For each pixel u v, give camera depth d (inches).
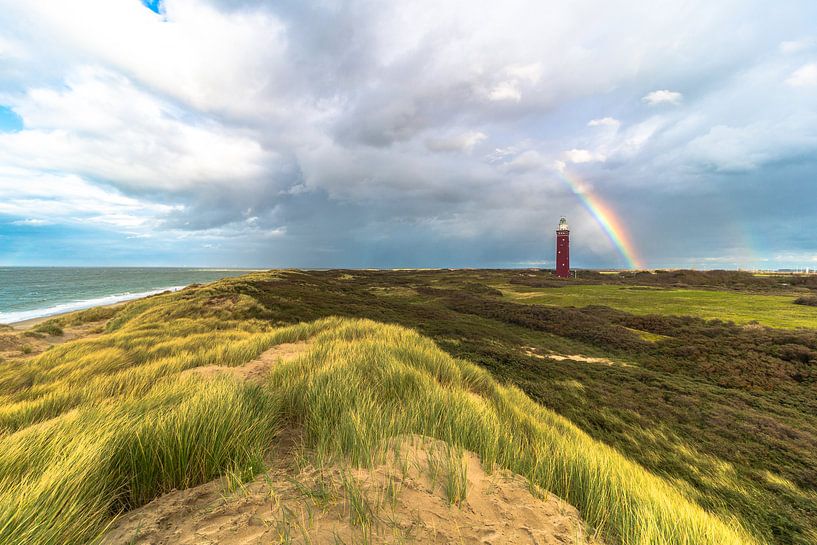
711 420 376.8
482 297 1653.5
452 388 242.5
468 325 883.4
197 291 1123.3
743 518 221.3
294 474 95.4
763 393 475.2
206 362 319.6
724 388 502.6
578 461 125.8
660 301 1300.4
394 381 203.3
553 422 278.5
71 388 239.5
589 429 349.1
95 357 353.1
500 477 106.0
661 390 477.7
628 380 516.7
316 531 67.3
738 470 281.9
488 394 286.5
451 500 83.2
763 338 671.1
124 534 70.2
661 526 95.2
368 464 97.5
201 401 126.6
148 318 767.7
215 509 77.2
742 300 1277.1
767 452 310.7
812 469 282.7
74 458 88.1
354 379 189.6
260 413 137.3
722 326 824.9
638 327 904.3
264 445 118.0
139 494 90.4
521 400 325.7
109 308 1224.8
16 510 68.6
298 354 294.0
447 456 102.7
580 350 727.7
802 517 223.1
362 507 74.4
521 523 79.3
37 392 250.4
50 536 66.7
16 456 94.2
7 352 634.8
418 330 762.8
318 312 844.6
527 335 850.8
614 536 86.3
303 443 126.0
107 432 105.6
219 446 102.1
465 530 72.5
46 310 1600.6
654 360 636.1
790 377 518.9
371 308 1024.9
